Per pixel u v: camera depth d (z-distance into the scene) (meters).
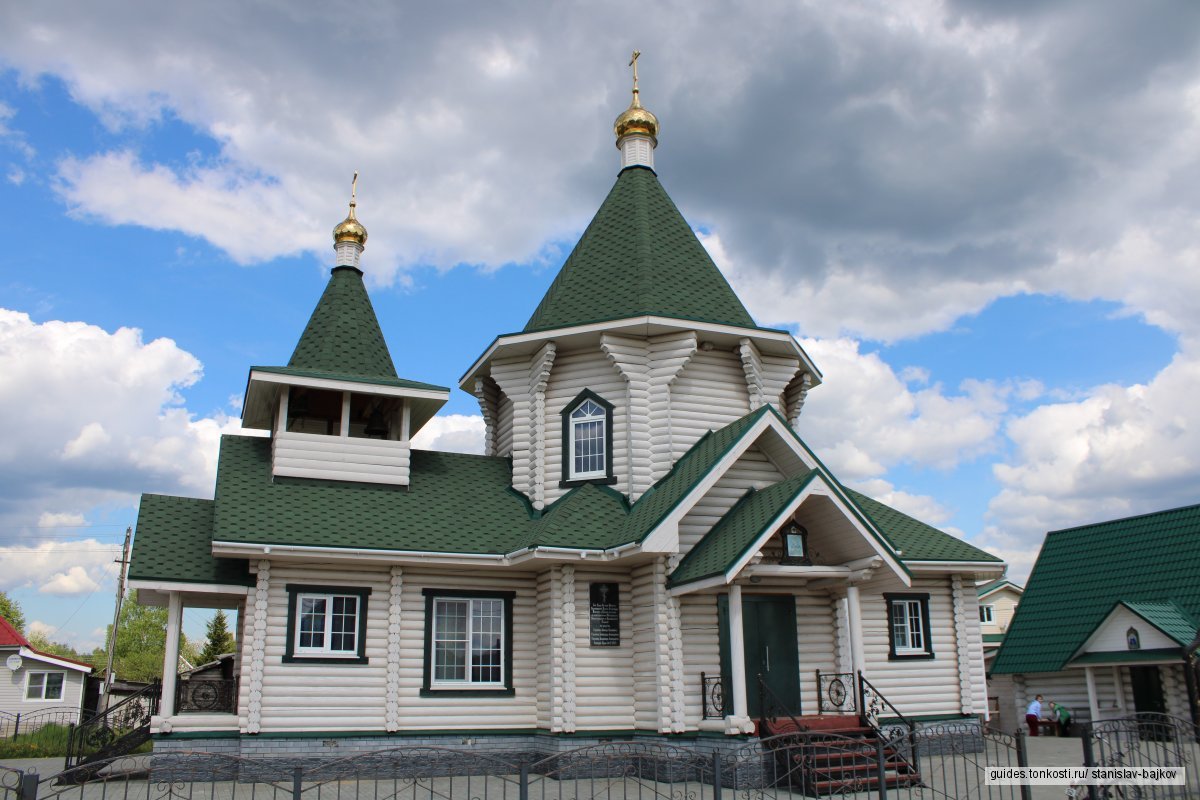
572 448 20.97
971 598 21.38
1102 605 27.75
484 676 18.95
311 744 17.31
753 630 18.77
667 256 22.91
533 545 18.00
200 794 15.20
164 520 18.80
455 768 18.09
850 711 18.77
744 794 15.40
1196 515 27.59
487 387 23.89
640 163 25.59
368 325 23.39
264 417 22.95
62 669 43.09
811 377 23.83
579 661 18.17
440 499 20.48
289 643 17.62
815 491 17.39
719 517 19.05
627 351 20.73
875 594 20.36
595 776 17.59
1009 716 31.59
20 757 28.12
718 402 21.28
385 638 18.31
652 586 18.17
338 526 18.39
